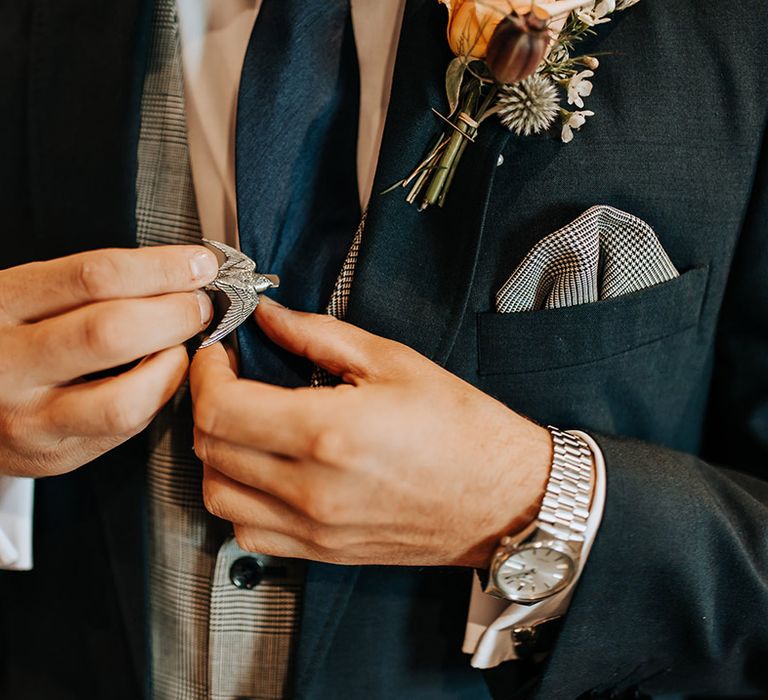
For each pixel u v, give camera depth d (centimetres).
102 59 43
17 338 35
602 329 39
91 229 44
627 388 41
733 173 39
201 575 46
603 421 42
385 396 35
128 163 43
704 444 49
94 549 49
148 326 35
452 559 38
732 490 40
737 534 38
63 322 35
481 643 40
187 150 44
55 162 44
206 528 45
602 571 37
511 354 40
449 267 38
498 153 37
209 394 35
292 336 37
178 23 43
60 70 44
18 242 46
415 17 38
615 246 38
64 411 36
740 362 44
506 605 41
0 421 37
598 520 37
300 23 40
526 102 36
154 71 44
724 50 38
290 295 41
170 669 48
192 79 43
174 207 44
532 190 39
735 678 41
